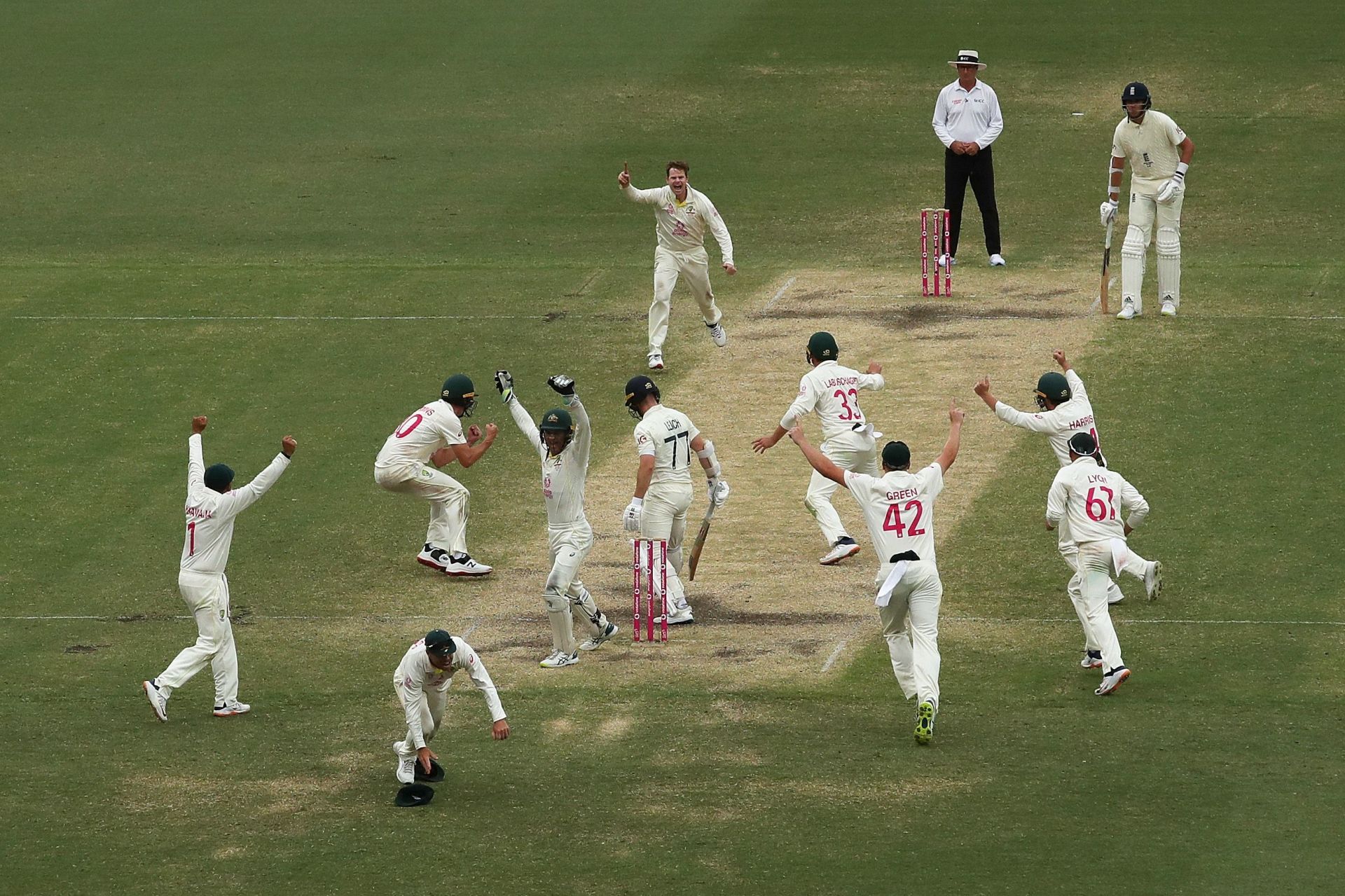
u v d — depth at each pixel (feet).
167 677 167.32
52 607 197.47
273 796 150.71
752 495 219.82
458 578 202.39
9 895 133.18
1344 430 224.53
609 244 311.27
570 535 176.24
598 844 139.13
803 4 438.81
